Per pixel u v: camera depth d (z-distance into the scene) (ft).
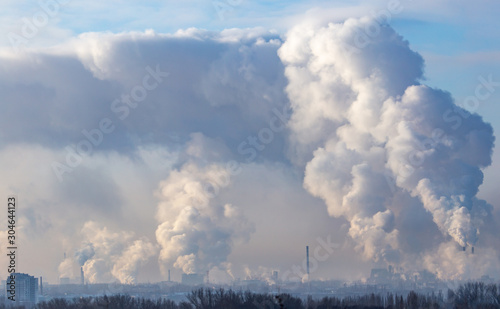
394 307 586.04
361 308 591.37
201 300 618.03
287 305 554.46
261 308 567.18
